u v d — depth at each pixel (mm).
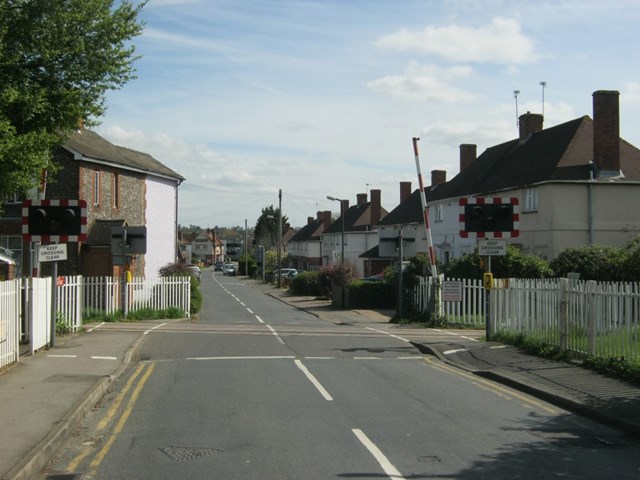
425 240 52719
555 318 14672
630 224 34031
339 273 42406
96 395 10633
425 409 10031
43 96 16688
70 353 15250
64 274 29812
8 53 16359
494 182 40688
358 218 79688
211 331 21531
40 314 15648
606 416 9102
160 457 7414
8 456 6977
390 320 27094
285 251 124000
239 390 11516
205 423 9047
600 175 34094
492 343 17203
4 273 23000
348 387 11852
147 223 38969
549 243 33938
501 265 26469
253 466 7059
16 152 15039
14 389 10836
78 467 7090
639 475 6805
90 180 31484
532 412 9844
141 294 29797
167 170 42812
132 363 14766
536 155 38344
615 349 12312
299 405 10266
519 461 7312
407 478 6691
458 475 6793
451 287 23781
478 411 9898
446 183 52188
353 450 7707
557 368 12914
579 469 7016
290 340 19203
